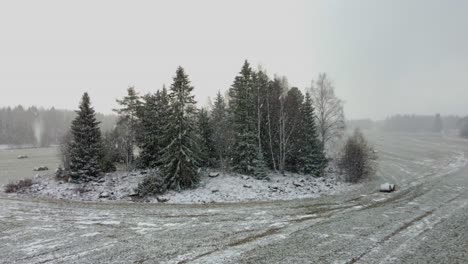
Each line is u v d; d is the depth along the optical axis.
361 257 9.31
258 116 28.69
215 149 30.34
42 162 45.50
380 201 19.03
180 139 22.41
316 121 34.62
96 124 27.03
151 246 10.52
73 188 22.91
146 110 29.52
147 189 20.84
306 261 9.00
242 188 22.53
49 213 15.87
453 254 9.55
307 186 24.75
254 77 29.11
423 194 21.28
